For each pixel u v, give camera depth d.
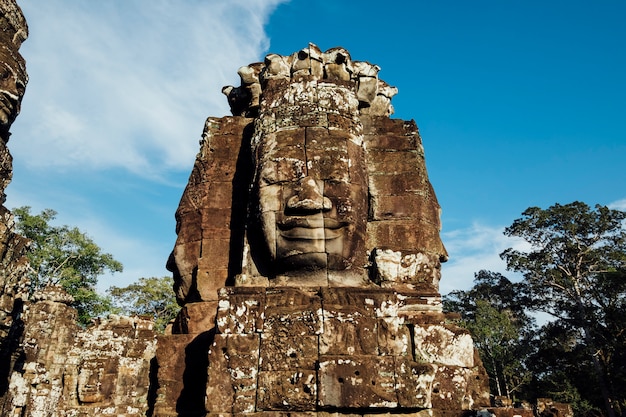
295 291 4.69
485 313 33.78
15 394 9.26
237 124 6.61
